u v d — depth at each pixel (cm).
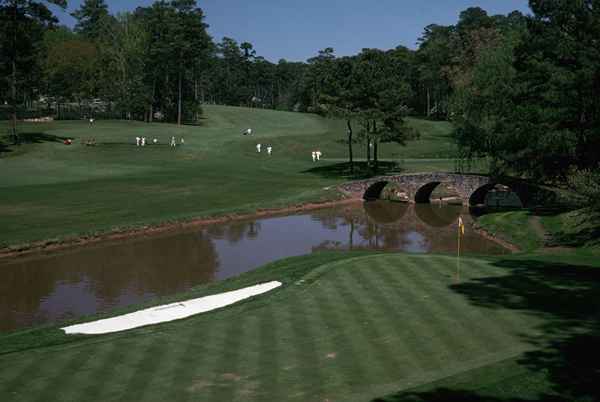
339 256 3331
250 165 8025
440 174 6072
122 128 10438
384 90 7181
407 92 7281
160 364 1582
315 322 1900
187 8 11869
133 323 2136
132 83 12100
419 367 1526
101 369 1552
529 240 4084
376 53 7319
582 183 3819
